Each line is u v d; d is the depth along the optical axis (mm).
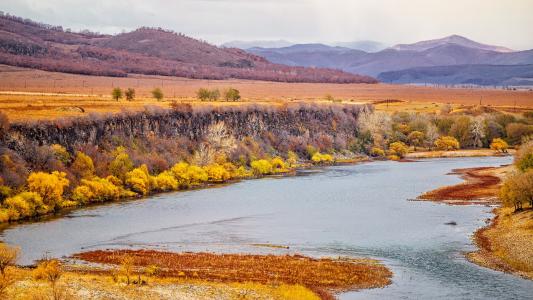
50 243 83250
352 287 65312
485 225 94625
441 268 72188
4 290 58781
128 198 122125
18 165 108750
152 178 132500
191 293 61000
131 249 80625
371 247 82250
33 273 64375
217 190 134125
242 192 131000
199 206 113188
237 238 87812
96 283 63000
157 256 77000
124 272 68250
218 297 59969
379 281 67188
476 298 61062
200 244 84125
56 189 107000
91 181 118938
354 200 119875
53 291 58375
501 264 73688
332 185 141250
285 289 63125
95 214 104250
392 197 123188
